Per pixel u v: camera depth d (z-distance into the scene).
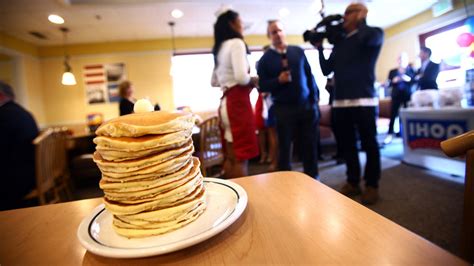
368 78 1.82
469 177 0.45
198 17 4.59
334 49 1.96
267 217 0.45
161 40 5.61
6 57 4.87
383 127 4.37
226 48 1.52
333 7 3.88
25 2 3.58
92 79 5.46
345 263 0.31
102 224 0.44
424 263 0.29
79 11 3.95
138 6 3.98
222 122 1.67
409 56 5.81
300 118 1.93
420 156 2.93
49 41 5.11
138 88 5.58
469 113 2.31
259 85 1.97
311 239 0.37
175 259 0.35
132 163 0.37
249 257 0.34
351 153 2.14
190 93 5.77
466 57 3.31
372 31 1.70
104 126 0.38
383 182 2.55
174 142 0.40
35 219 0.55
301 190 0.57
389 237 0.35
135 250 0.33
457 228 1.62
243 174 1.64
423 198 2.11
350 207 0.46
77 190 3.39
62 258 0.39
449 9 4.73
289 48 1.91
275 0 4.11
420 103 2.91
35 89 5.18
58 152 2.46
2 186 1.63
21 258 0.39
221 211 0.45
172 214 0.39
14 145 1.69
